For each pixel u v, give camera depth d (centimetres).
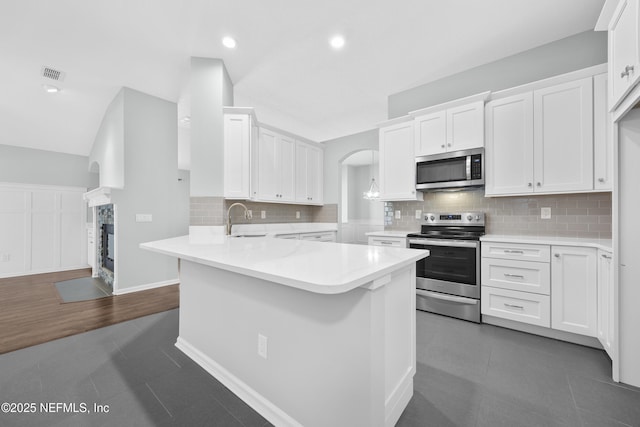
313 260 123
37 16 226
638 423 128
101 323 255
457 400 145
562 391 152
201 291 182
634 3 136
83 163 539
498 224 288
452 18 226
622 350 159
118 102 359
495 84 286
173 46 264
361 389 104
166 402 146
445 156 287
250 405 143
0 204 452
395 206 364
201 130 284
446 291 270
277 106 397
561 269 212
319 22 230
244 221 389
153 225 377
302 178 454
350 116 434
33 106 385
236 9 215
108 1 208
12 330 240
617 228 158
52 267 501
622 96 146
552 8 214
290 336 126
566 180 229
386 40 253
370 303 102
